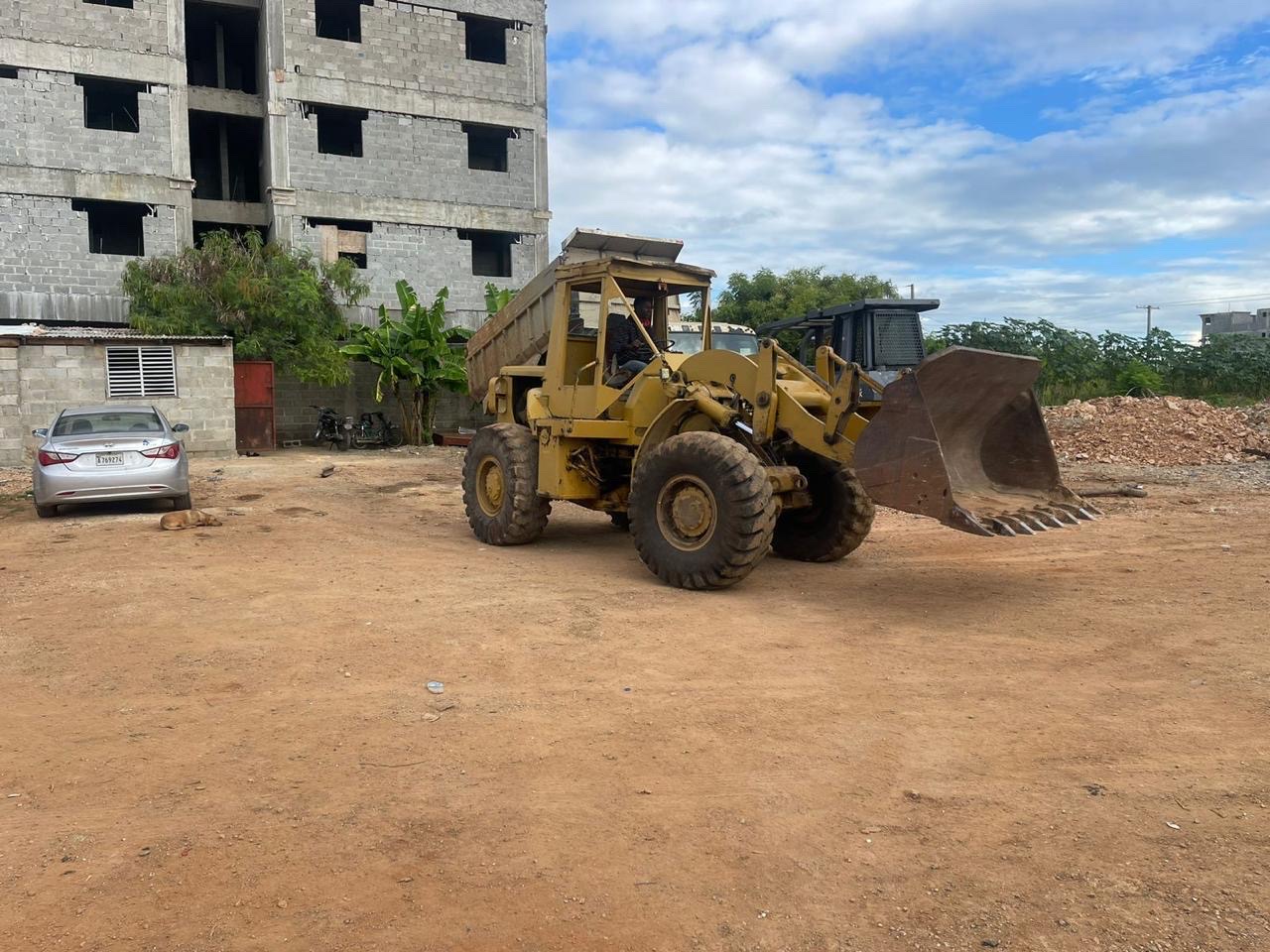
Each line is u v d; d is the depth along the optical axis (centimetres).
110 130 2789
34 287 2539
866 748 432
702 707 485
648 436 825
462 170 3056
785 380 810
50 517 1214
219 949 280
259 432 2412
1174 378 2978
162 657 570
